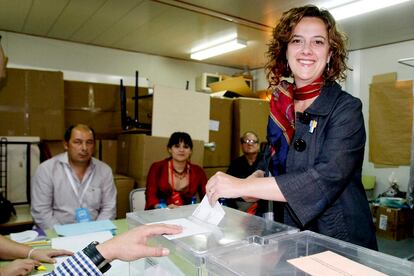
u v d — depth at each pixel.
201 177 2.50
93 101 2.99
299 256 0.59
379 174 3.71
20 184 2.55
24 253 1.10
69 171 2.11
